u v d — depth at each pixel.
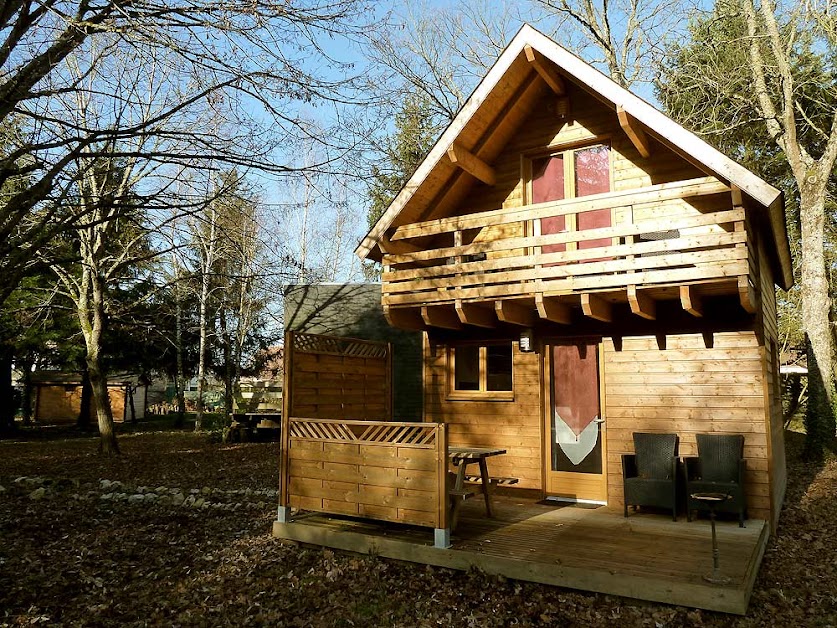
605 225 9.75
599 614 5.78
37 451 19.03
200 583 6.85
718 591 5.54
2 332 21.55
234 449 19.45
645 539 7.23
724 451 8.21
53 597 6.48
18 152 8.30
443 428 7.03
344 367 9.62
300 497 8.24
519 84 9.61
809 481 13.52
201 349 25.78
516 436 10.09
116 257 19.33
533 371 10.02
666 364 8.91
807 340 16.89
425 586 6.61
